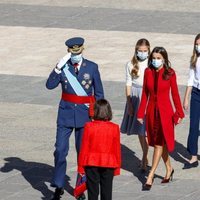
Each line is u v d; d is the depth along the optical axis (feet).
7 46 139.03
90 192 68.33
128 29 149.89
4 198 75.41
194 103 83.30
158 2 173.17
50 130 95.91
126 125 83.05
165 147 78.28
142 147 82.23
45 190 77.82
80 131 75.25
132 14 162.61
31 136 93.71
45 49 137.08
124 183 79.20
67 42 74.43
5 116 101.35
